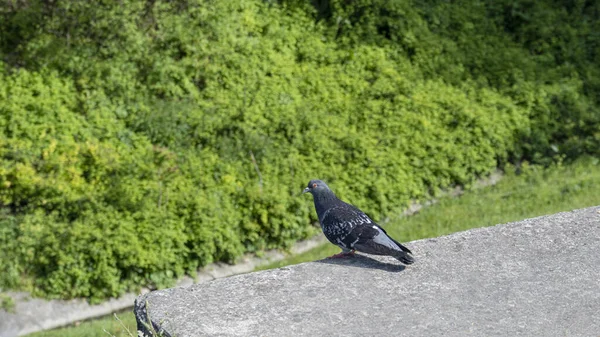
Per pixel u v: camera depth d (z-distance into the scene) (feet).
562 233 19.75
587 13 59.77
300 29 52.70
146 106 45.52
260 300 17.22
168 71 47.16
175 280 39.29
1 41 46.75
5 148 41.55
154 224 39.60
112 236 38.65
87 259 38.09
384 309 16.84
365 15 52.95
